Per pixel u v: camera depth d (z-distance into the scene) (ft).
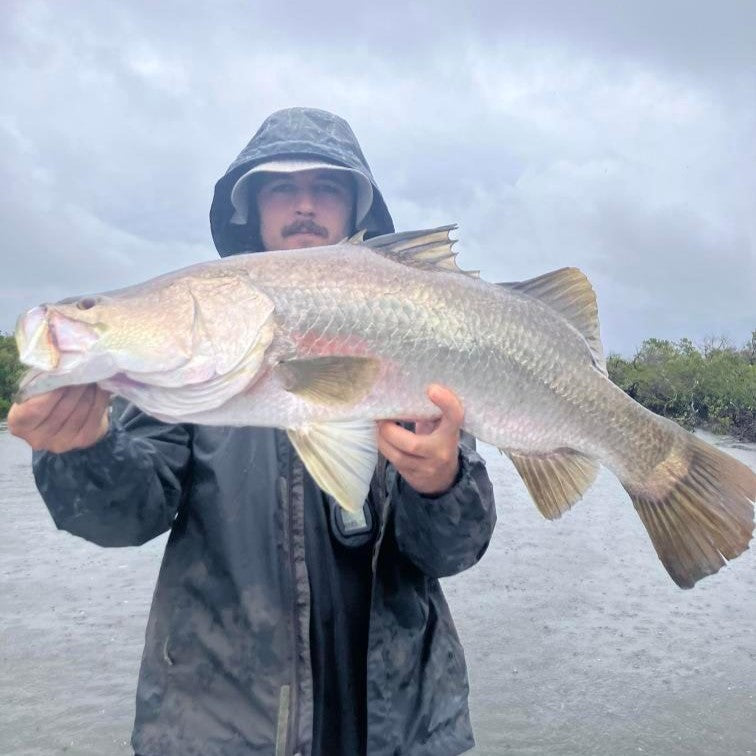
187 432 3.19
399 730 2.94
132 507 2.86
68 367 2.62
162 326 2.78
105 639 6.47
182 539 3.08
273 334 2.91
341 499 2.83
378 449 2.93
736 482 3.40
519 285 3.36
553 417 3.30
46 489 2.79
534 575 8.29
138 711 2.91
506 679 5.94
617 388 3.47
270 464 3.09
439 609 3.25
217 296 2.87
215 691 2.87
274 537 3.00
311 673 2.89
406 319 3.02
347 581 3.06
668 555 3.50
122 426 3.02
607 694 5.70
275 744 2.79
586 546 9.48
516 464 3.27
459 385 3.09
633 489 3.55
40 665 5.97
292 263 3.01
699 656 6.35
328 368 2.89
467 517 2.92
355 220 4.30
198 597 2.98
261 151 4.01
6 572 8.11
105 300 2.77
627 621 7.08
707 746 4.99
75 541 9.29
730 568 8.71
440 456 2.81
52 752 4.85
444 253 3.26
